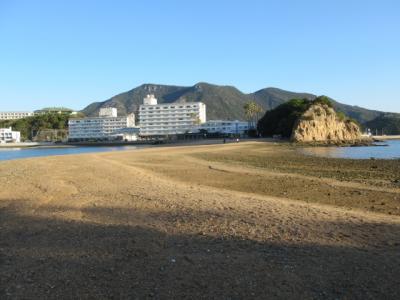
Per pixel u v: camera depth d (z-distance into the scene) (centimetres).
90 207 1476
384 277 725
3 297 670
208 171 3166
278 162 4259
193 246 938
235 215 1271
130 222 1209
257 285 699
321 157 5278
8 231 1140
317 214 1288
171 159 4725
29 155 10181
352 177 2686
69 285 717
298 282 709
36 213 1398
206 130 18475
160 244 962
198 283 714
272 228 1094
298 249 900
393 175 2803
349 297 651
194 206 1445
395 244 941
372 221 1197
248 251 890
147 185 2116
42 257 881
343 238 993
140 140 18325
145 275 757
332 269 768
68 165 3488
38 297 669
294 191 2067
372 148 8956
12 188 2047
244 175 2848
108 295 672
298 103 14750
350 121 15250
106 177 2508
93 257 870
